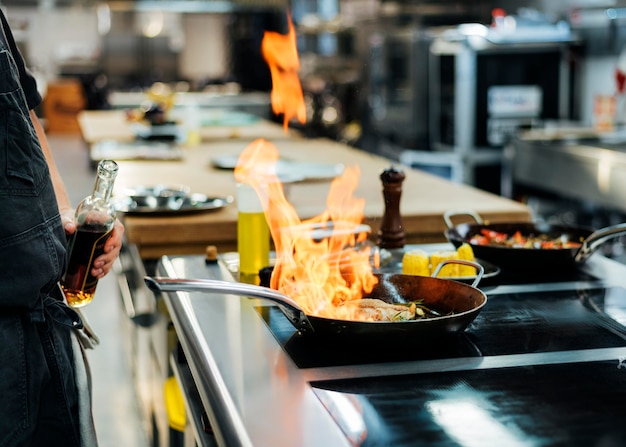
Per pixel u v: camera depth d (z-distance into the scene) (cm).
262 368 138
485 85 591
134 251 305
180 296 182
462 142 599
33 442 185
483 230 235
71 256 193
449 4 679
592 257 223
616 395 124
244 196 210
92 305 548
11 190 171
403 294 174
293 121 872
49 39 1275
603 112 546
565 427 113
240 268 213
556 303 177
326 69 861
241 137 584
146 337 359
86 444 196
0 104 171
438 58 623
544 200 534
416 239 297
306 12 1007
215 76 1300
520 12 647
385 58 704
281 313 171
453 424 114
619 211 449
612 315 167
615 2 530
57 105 1200
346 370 137
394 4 702
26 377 177
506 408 120
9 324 174
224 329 159
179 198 316
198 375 140
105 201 193
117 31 1276
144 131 561
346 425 115
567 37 600
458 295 165
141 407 374
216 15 1273
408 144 662
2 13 201
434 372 135
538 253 199
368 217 287
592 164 448
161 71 1302
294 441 109
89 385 207
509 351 145
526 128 591
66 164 930
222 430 116
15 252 171
